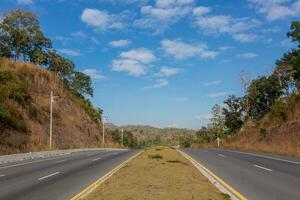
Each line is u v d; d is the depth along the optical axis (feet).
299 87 221.05
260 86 277.85
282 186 53.26
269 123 221.46
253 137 231.71
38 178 66.49
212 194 44.39
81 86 374.02
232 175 66.80
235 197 44.19
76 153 176.14
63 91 289.33
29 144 182.39
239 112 306.35
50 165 96.99
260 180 59.82
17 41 333.21
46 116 235.61
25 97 216.13
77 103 306.55
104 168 83.97
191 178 59.26
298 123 180.34
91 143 282.15
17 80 217.15
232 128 309.01
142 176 61.21
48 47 357.61
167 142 597.52
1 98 183.73
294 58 219.20
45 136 212.64
